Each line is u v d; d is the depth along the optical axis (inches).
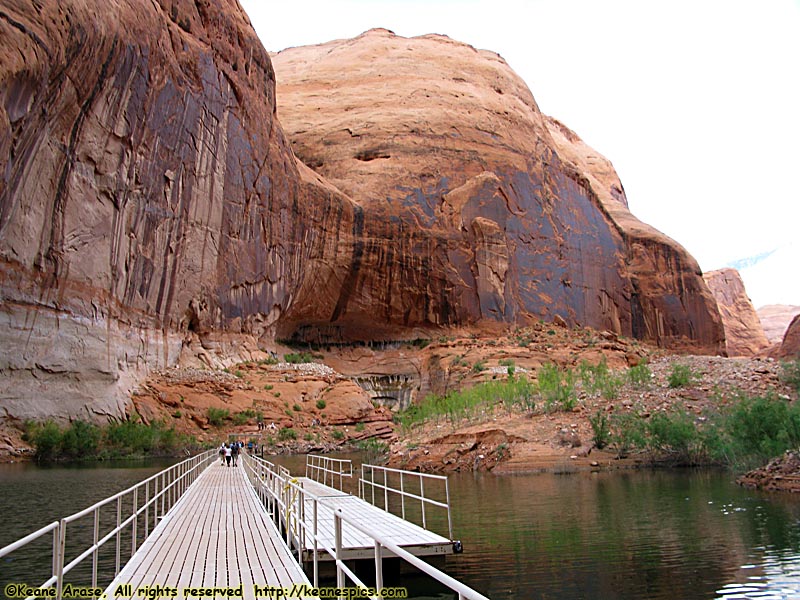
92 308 1513.3
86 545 544.1
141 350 1738.4
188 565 344.8
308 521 515.5
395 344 2903.5
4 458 1273.4
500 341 2822.3
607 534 562.3
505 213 3191.4
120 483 944.3
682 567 448.8
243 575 322.3
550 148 3673.7
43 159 1269.7
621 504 714.8
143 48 1521.9
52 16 1102.4
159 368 1823.3
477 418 1437.0
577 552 498.0
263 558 362.9
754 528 570.6
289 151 2522.1
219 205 2038.6
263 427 1817.2
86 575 432.5
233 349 2160.4
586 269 3543.3
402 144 3129.9
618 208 4343.0
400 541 431.2
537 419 1317.7
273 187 2353.6
